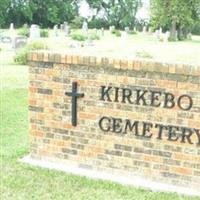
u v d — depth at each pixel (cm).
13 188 537
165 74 535
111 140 574
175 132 542
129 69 548
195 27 6372
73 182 555
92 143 584
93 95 572
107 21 6525
